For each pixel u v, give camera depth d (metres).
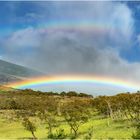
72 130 91.62
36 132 93.50
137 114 99.69
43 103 159.25
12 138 79.94
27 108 152.00
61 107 122.12
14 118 126.00
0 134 93.06
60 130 83.44
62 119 112.19
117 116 110.19
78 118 86.62
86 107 127.44
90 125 97.50
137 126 84.38
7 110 151.25
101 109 120.75
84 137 73.12
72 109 106.31
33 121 113.69
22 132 95.62
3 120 121.44
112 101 116.12
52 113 116.94
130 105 101.31
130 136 71.44
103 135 75.94
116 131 80.75
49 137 79.06
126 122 96.06
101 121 104.38
